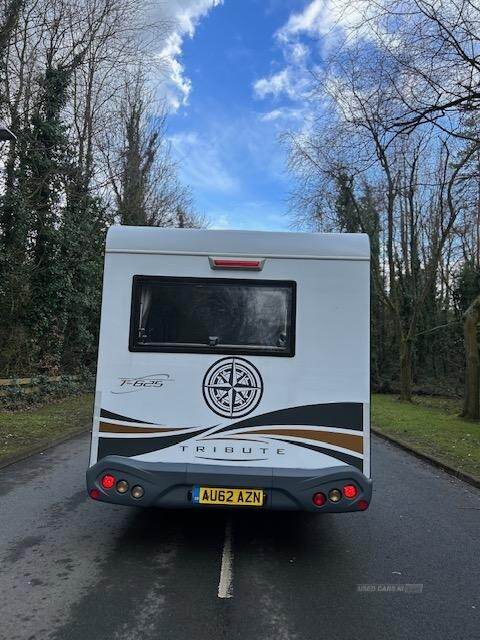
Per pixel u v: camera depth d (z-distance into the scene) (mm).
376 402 24391
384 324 37875
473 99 9328
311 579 4555
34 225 18609
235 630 3631
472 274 32781
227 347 4957
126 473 4773
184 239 5047
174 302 5023
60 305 20594
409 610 4016
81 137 21094
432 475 9367
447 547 5520
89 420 14438
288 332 4977
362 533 5910
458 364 33750
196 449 4891
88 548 5133
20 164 17859
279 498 4766
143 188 30859
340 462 4883
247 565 4824
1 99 16625
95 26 18984
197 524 5988
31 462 9156
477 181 12070
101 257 23609
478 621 3869
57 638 3471
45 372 19688
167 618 3770
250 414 4910
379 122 10375
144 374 4945
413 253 34000
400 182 23594
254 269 5020
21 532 5555
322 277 5023
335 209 28078
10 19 15062
